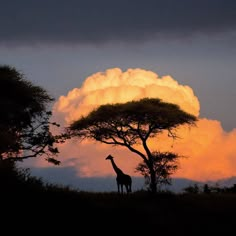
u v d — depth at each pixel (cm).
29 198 6969
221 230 8288
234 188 12756
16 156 11506
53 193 7419
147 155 12650
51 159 12556
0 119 12244
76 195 7812
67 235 6531
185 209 9325
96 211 7462
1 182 7081
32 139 12488
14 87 12312
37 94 12606
